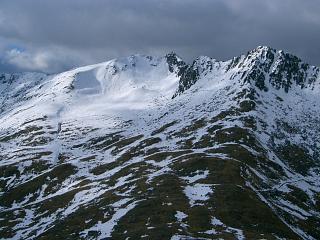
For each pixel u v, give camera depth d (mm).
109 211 134750
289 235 118125
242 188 146000
